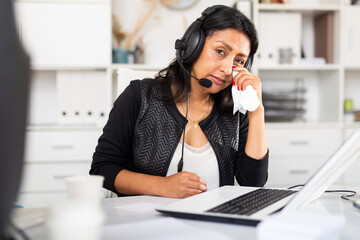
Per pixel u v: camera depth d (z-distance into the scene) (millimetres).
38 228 664
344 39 2816
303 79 3072
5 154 396
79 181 621
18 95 415
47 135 2514
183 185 968
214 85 1229
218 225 695
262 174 1238
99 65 2637
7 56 397
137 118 1301
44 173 2516
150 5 2881
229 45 1174
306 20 3057
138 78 1496
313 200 887
